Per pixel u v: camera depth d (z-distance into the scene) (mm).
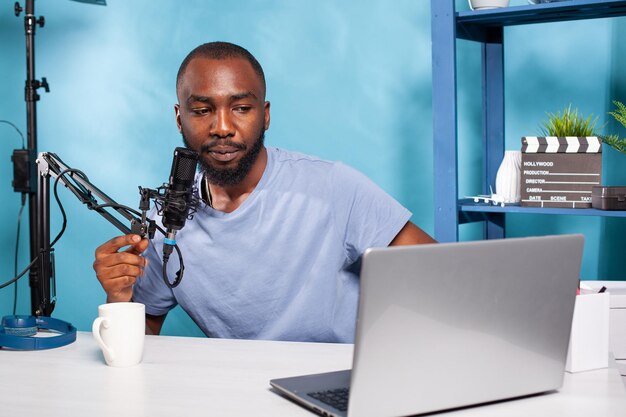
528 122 2600
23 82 3039
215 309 1765
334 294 1790
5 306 3086
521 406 1104
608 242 2527
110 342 1286
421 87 2711
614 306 1730
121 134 2986
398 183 2768
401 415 1039
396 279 989
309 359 1333
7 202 3062
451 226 2264
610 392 1166
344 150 2809
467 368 1071
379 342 998
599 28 2490
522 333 1104
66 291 3057
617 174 2482
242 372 1260
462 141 2701
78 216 3018
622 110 2260
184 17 2902
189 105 1641
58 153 3045
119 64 2967
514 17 2262
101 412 1074
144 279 1783
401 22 2707
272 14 2824
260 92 1670
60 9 2990
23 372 1271
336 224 1773
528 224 2619
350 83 2777
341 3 2754
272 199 1740
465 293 1044
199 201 1708
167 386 1188
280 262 1742
